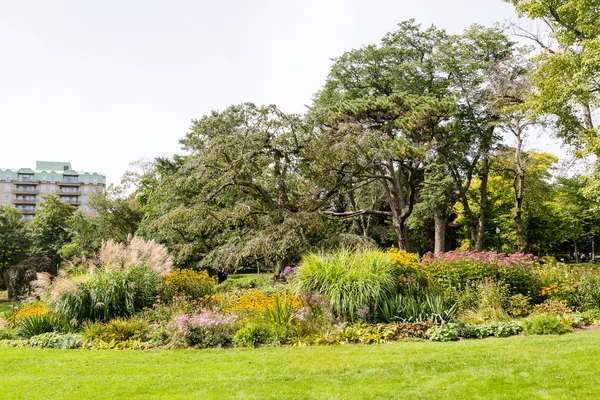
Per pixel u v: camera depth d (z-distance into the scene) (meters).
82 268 10.00
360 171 20.02
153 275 10.02
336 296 8.26
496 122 22.33
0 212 33.88
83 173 91.62
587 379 4.56
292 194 19.28
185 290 10.84
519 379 4.68
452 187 24.48
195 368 5.77
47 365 6.34
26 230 35.12
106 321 8.91
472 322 8.25
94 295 8.91
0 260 33.38
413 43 25.56
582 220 27.70
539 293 10.09
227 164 16.77
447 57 24.28
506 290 9.41
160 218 17.23
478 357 5.66
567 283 10.06
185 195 18.80
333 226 29.53
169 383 5.13
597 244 34.34
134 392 4.86
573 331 7.45
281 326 7.50
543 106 14.40
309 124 17.69
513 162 23.30
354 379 5.00
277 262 16.16
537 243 29.70
